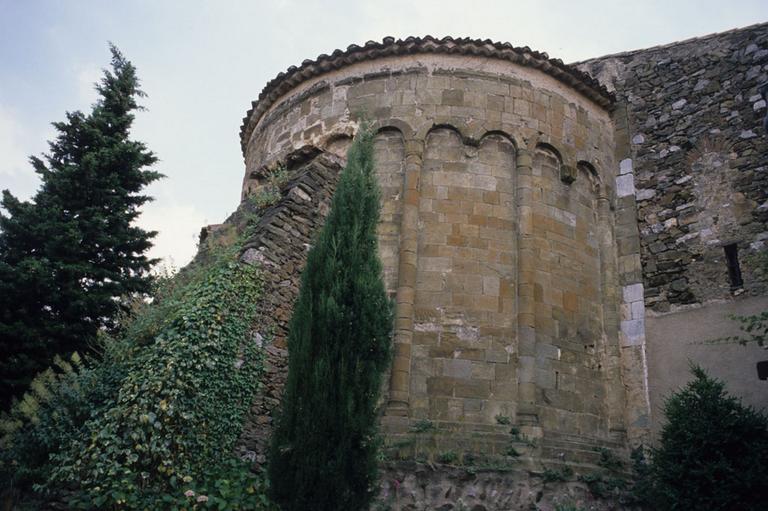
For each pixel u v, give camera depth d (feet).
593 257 48.11
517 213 45.19
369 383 30.53
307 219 43.37
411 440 37.83
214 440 34.14
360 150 37.09
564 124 49.26
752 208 46.24
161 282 46.34
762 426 35.06
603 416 44.24
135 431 31.58
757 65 49.42
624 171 52.24
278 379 38.27
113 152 51.55
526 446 38.63
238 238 43.55
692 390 38.29
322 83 51.16
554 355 42.88
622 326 48.08
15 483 32.81
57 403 34.60
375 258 33.83
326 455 28.78
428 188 45.11
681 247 48.19
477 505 36.42
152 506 30.68
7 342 43.11
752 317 38.04
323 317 31.22
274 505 32.58
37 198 49.14
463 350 41.39
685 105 51.75
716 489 33.65
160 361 33.73
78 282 46.78
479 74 47.96
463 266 43.24
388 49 48.39
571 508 36.22
